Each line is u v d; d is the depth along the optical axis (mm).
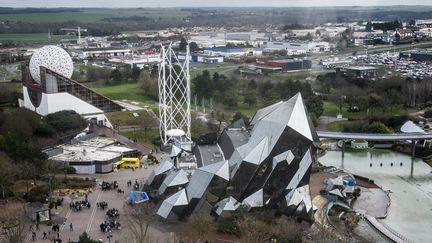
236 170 173250
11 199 187750
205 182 173125
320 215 193250
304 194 179000
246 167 172750
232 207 171125
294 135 178000
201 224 161875
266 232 161375
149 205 186375
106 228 165625
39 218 171875
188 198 175000
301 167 180875
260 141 177125
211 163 192375
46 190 195125
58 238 157000
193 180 177875
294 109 182750
